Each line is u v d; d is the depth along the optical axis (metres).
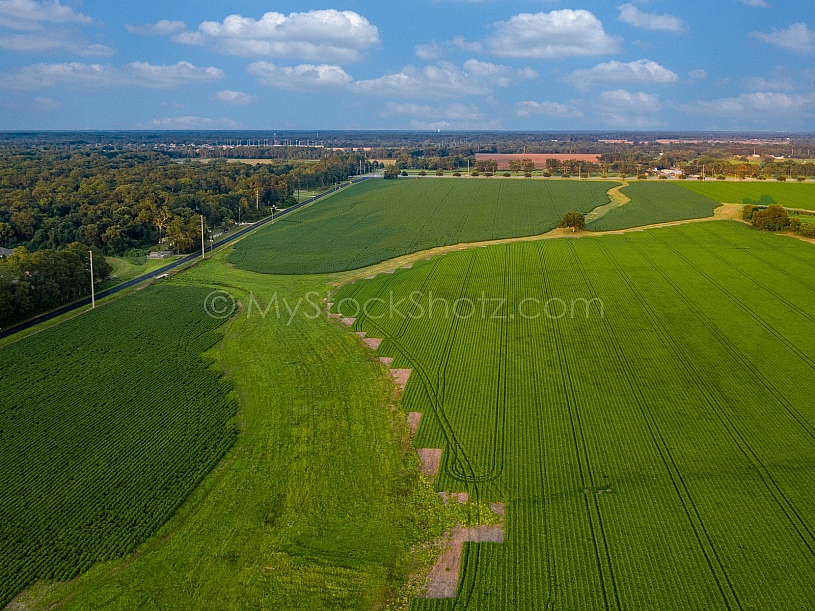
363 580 44.31
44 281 99.94
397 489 54.25
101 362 79.62
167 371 77.06
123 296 108.62
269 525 50.09
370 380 74.44
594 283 106.75
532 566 44.78
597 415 64.44
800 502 50.22
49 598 43.31
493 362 77.56
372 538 48.41
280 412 67.69
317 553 46.97
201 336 89.06
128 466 57.44
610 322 88.81
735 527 47.75
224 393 71.69
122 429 63.59
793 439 58.94
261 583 44.22
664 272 111.69
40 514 51.12
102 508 51.94
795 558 44.41
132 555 47.22
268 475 56.66
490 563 45.22
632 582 42.94
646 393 68.50
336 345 85.19
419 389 71.38
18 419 65.19
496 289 105.56
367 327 91.31
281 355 82.44
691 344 80.38
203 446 60.81
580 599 41.78
